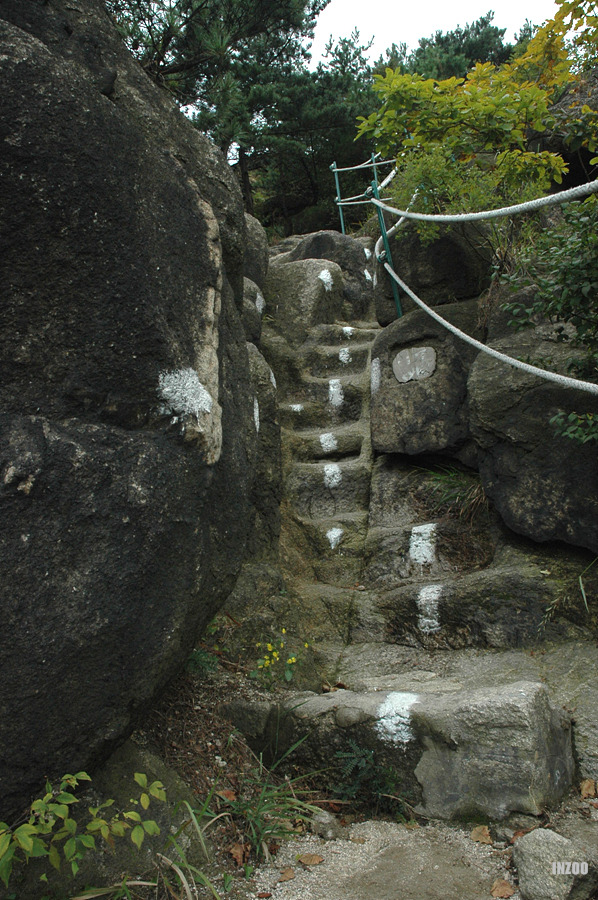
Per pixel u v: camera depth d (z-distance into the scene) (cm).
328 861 197
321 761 240
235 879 188
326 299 583
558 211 414
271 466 383
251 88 1087
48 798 153
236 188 283
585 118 359
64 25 210
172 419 193
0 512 156
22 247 166
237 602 317
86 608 166
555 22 346
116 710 177
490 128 360
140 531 178
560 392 319
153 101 244
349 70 1277
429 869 189
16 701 156
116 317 181
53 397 173
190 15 510
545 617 293
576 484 305
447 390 401
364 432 455
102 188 178
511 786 207
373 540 377
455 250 430
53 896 168
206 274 216
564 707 252
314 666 310
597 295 287
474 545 351
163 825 193
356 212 1222
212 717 251
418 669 302
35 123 166
